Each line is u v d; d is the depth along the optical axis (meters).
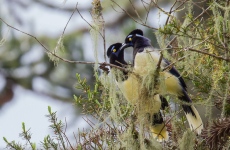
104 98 11.29
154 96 11.35
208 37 10.48
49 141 11.07
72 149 11.13
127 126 11.02
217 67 10.97
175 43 12.05
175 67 11.74
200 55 11.04
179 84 11.78
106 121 11.52
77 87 11.64
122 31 19.20
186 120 12.18
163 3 17.89
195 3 11.96
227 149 10.53
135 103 11.11
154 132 11.37
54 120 11.20
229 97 10.98
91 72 19.55
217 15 10.77
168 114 11.76
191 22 10.68
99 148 11.03
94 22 11.26
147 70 10.98
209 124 10.73
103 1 12.41
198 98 11.70
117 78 11.65
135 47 12.45
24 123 11.14
